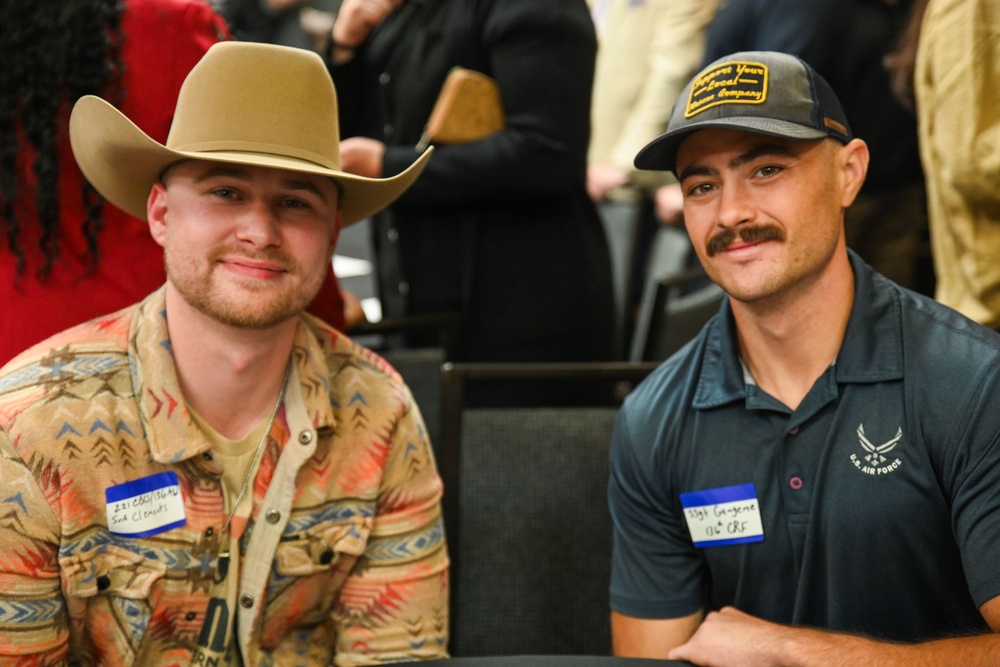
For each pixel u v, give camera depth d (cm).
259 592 143
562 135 237
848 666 141
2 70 158
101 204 165
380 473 150
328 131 145
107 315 152
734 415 158
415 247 253
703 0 364
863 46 235
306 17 484
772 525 155
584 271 253
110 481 136
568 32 235
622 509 169
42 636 136
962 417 145
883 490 149
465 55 243
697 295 301
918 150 242
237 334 137
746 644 148
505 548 193
